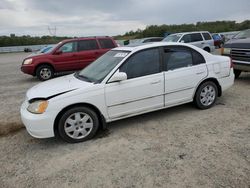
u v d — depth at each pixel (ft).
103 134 14.19
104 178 9.98
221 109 17.10
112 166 10.80
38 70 33.22
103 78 13.74
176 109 17.56
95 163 11.15
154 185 9.34
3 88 29.19
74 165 11.10
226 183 9.16
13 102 22.12
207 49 51.31
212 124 14.66
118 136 13.82
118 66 14.03
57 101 12.60
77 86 13.47
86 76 15.15
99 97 13.37
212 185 9.10
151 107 15.02
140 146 12.48
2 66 58.08
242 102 18.47
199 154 11.34
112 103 13.78
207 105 17.19
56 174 10.49
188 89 16.16
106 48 35.83
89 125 13.48
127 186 9.39
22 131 15.37
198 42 49.85
